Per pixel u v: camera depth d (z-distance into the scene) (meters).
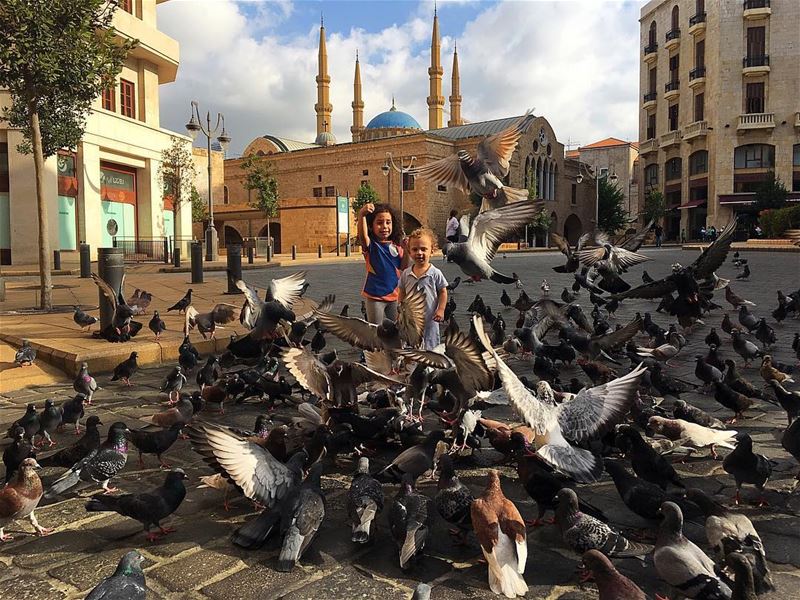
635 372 4.80
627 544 3.81
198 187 63.62
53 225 29.98
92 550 4.14
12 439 6.22
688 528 4.27
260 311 8.02
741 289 19.80
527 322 11.39
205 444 4.06
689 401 7.52
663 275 25.48
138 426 6.68
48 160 29.64
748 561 3.15
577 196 78.62
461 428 5.51
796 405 5.99
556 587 3.67
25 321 12.17
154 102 36.66
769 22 59.06
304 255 46.50
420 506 4.00
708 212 63.16
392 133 91.69
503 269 28.97
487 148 5.75
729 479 5.20
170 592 3.62
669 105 69.56
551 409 4.40
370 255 7.19
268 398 7.80
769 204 55.66
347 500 4.59
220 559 3.99
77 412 6.51
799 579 3.67
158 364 9.83
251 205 63.81
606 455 5.57
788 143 59.25
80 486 5.18
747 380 8.51
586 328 10.81
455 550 4.11
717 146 61.44
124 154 34.66
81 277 23.83
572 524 3.79
